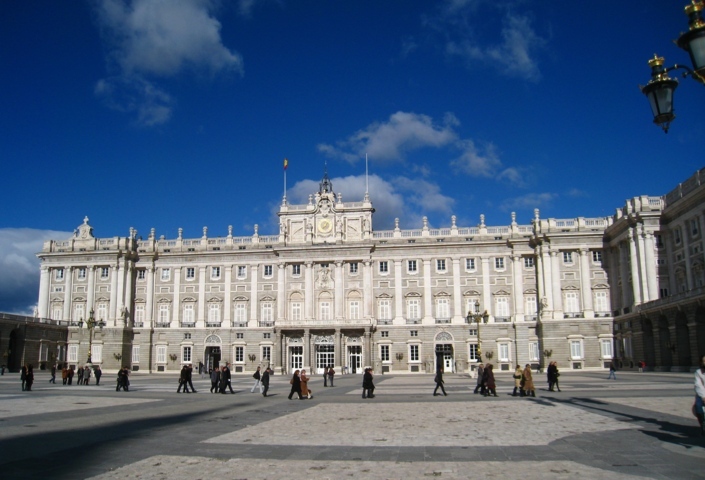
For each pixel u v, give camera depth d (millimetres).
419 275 109562
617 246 101250
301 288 111625
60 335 113125
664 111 15375
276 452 20812
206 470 17859
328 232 112625
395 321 108375
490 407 36594
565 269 104375
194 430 26641
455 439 23406
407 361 107062
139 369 113438
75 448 21656
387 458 19609
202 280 115188
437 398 44812
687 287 85188
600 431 24656
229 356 111812
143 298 116250
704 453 19453
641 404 35969
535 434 24328
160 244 117562
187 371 54125
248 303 113125
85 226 118125
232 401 43750
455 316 107375
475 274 108438
